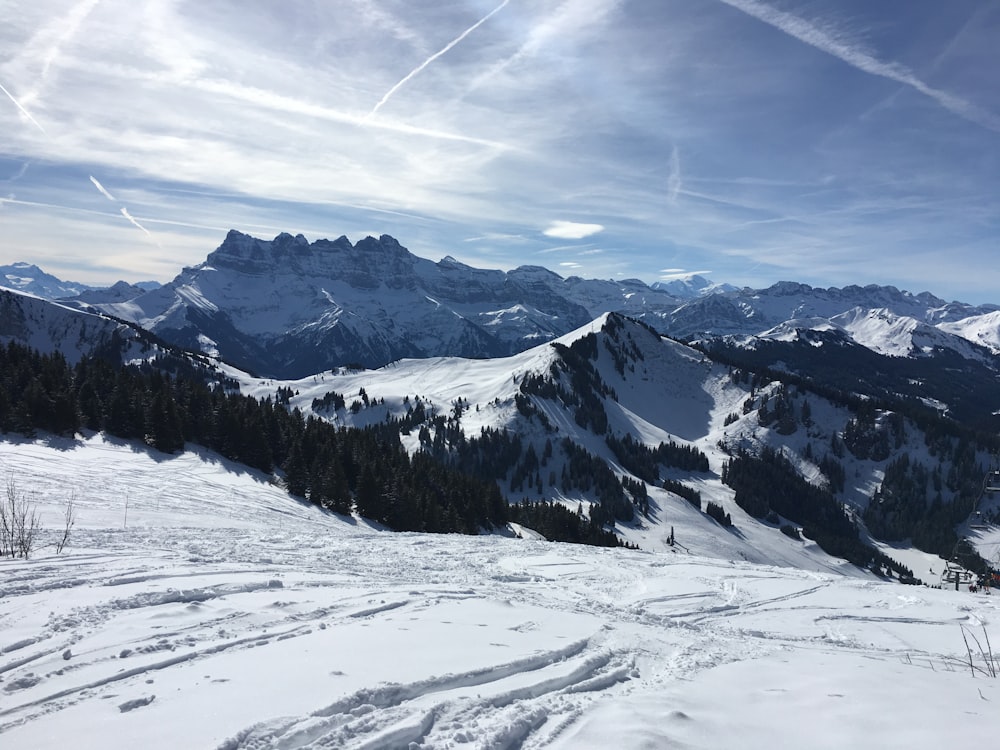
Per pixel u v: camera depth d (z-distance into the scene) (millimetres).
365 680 6602
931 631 14906
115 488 29625
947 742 5793
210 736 5008
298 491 45531
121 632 8141
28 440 39062
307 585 12406
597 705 6816
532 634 9938
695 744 5621
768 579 20812
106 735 5023
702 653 10461
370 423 176250
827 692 7840
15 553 13312
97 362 60688
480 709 6309
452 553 21406
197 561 14062
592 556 23703
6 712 5574
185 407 54781
